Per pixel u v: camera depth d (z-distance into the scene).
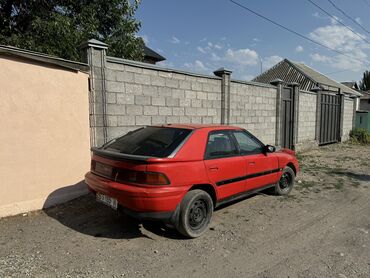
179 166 3.88
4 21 9.08
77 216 4.86
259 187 5.44
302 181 7.68
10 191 4.75
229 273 3.32
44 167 5.13
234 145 4.93
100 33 10.00
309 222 4.91
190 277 3.23
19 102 4.75
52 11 8.90
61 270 3.29
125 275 3.23
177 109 7.42
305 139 13.70
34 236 4.11
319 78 28.25
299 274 3.33
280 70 28.62
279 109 11.48
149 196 3.61
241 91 9.62
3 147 4.62
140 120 6.57
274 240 4.19
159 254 3.70
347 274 3.35
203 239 4.16
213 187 4.40
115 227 4.46
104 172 4.13
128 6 9.85
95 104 5.77
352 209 5.66
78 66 5.43
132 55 9.72
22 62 4.74
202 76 8.04
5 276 3.14
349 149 14.45
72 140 5.48
